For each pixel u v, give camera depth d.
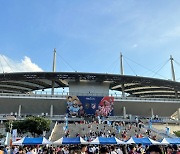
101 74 97.44
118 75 98.56
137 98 98.62
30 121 60.50
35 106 94.19
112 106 95.25
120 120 89.44
